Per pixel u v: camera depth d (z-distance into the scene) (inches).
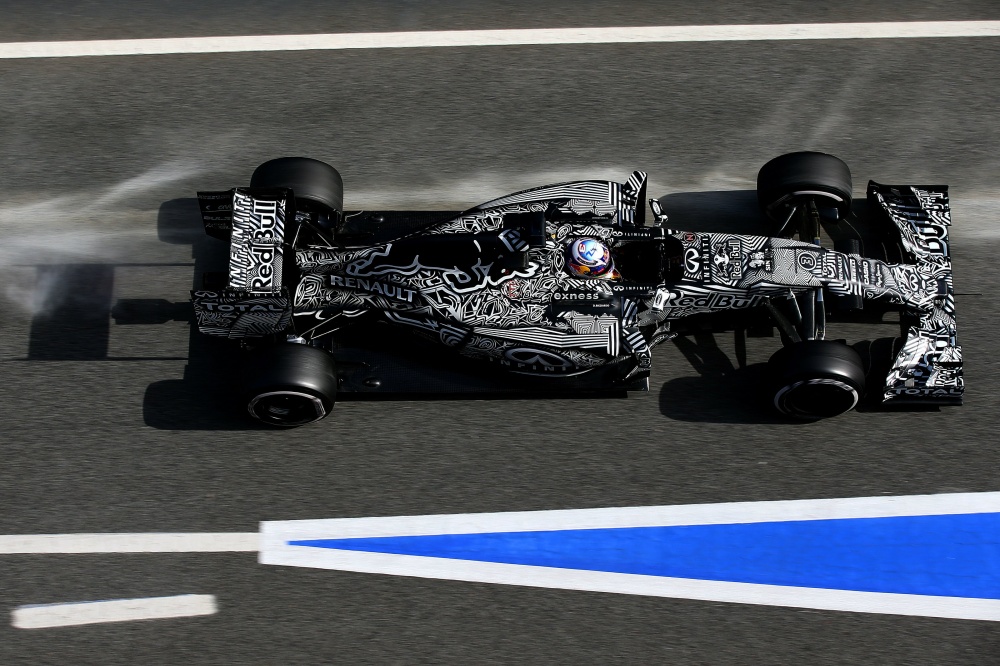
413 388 1320.1
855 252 1421.0
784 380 1256.2
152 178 1610.5
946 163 1640.0
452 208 1576.0
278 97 1711.4
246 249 1207.6
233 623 1220.5
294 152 1641.2
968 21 1831.9
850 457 1341.0
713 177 1617.9
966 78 1750.7
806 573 1257.4
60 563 1254.9
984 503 1307.8
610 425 1363.2
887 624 1223.5
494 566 1256.8
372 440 1346.0
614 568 1257.4
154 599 1235.2
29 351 1418.6
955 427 1366.9
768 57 1781.5
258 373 1219.2
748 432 1359.5
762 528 1286.9
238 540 1272.1
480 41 1795.0
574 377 1326.3
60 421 1358.3
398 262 1282.0
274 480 1315.2
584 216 1342.3
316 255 1305.4
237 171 1620.3
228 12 1835.6
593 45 1792.6
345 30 1808.6
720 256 1321.4
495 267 1267.2
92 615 1224.2
